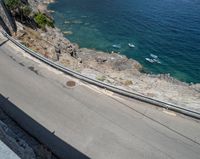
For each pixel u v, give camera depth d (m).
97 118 20.89
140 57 54.34
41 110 21.34
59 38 51.19
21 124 19.64
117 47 57.91
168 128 20.23
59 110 21.48
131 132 19.75
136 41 61.00
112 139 19.05
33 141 18.25
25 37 36.81
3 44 31.36
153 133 19.75
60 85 24.50
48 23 56.34
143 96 22.59
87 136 19.16
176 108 21.64
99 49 56.53
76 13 77.50
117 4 85.50
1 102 21.91
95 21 71.81
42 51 32.97
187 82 46.84
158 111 21.88
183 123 20.73
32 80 25.00
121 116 21.23
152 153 18.17
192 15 74.81
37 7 73.44
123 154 17.95
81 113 21.33
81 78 25.27
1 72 26.06
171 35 63.81
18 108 21.36
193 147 18.77
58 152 17.67
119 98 23.20
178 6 82.31
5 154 11.01
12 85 24.22
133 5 84.12
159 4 84.38
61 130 19.50
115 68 44.47
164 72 49.62
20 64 27.50
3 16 37.72
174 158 17.92
